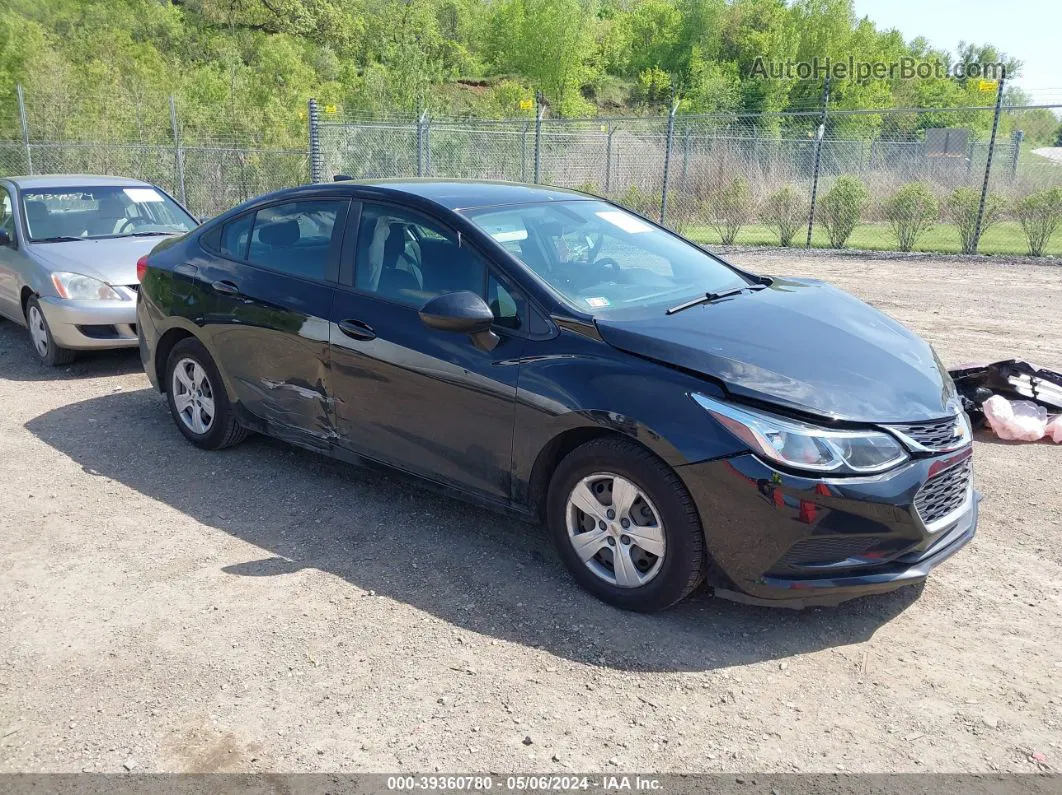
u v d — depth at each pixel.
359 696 2.98
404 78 33.12
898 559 3.23
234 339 4.80
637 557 3.46
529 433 3.58
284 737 2.78
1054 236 16.84
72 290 6.91
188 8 47.72
